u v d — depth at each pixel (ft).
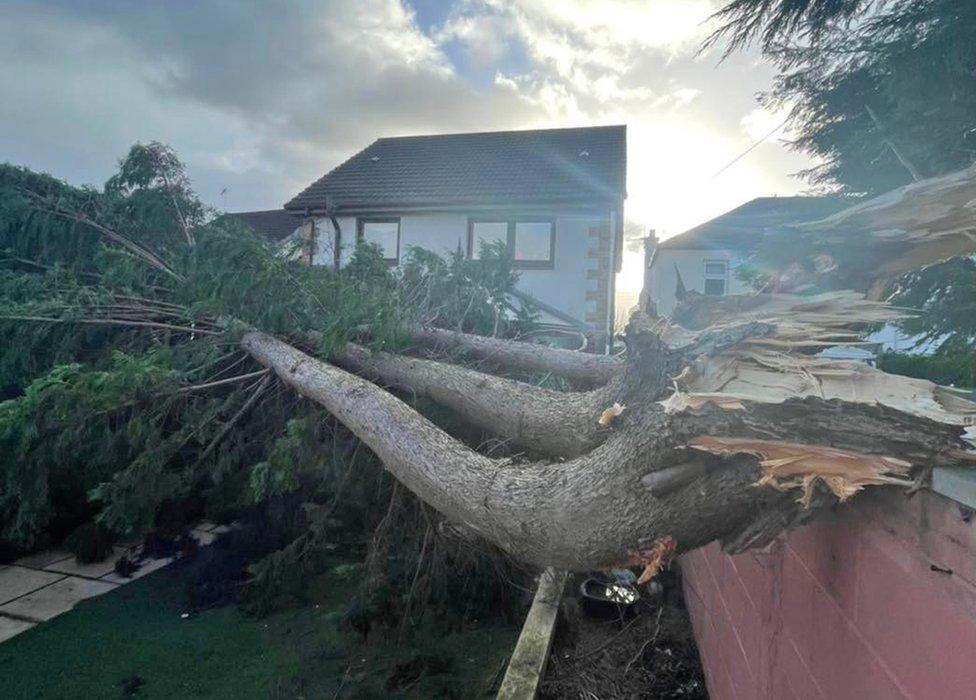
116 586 16.99
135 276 18.75
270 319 16.51
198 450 17.56
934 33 11.75
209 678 12.83
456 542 14.87
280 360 15.35
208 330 18.63
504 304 20.08
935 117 12.42
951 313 12.62
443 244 42.65
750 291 9.49
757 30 14.01
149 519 15.69
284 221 67.05
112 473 17.71
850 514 5.35
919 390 5.01
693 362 6.31
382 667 13.48
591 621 15.26
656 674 12.90
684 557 16.81
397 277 18.53
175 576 17.72
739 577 9.75
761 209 60.49
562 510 6.91
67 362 17.70
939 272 12.62
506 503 7.74
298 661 13.60
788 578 7.08
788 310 7.39
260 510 18.62
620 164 45.03
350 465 15.31
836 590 5.62
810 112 16.56
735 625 9.87
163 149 23.03
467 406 12.53
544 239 41.83
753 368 6.06
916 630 4.18
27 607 15.64
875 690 4.76
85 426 15.46
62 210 21.21
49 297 18.65
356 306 14.84
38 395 13.38
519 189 42.52
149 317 19.07
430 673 13.26
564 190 41.52
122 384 13.80
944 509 3.88
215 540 19.33
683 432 5.52
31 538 17.03
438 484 9.04
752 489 5.52
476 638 14.90
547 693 12.06
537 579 16.10
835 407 4.70
